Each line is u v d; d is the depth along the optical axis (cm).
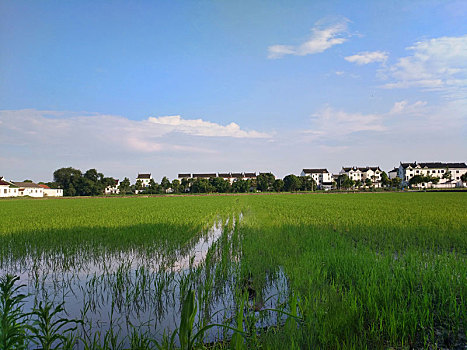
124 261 1119
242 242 1335
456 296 659
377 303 601
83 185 11869
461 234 1368
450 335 519
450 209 2750
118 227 1822
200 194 10788
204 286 803
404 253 1021
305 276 786
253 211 2923
